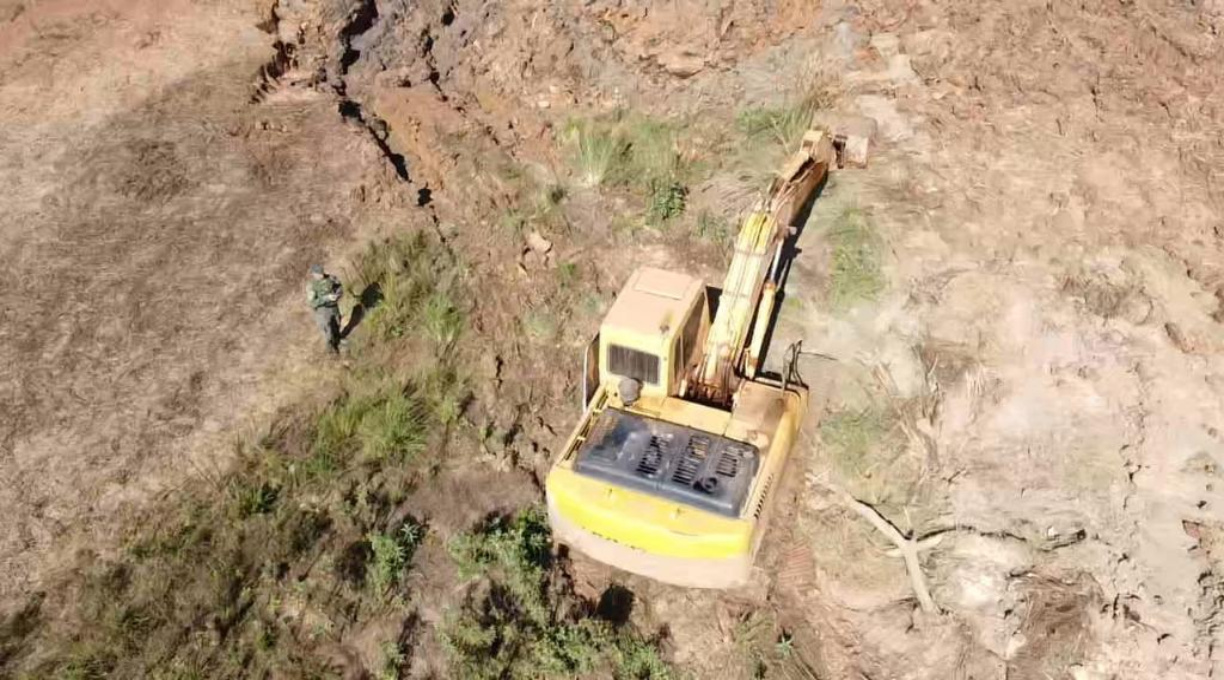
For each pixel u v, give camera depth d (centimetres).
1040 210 1355
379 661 946
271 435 1121
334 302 1175
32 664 897
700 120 1589
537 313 1320
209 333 1243
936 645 1051
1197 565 1059
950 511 1130
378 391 1181
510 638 973
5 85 1622
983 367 1202
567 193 1487
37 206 1404
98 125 1538
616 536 940
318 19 1703
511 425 1198
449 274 1342
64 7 1773
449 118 1614
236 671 915
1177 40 1598
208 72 1638
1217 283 1277
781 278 1312
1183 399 1162
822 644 1068
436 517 1084
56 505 1042
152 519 1027
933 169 1427
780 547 1126
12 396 1158
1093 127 1473
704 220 1426
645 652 1008
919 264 1308
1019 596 1064
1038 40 1609
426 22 1753
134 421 1134
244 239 1364
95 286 1296
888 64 1600
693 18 1691
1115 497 1112
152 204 1415
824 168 1362
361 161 1495
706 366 1077
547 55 1711
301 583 982
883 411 1194
